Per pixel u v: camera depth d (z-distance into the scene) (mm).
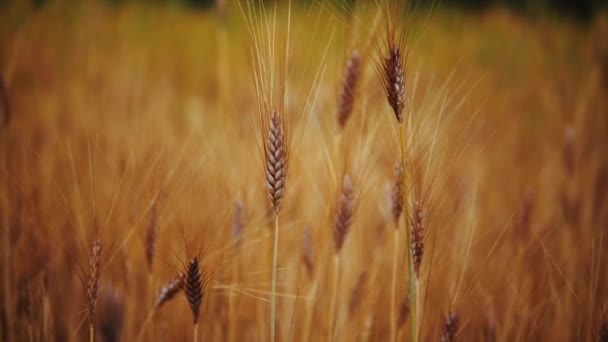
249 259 959
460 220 993
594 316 839
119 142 1180
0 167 980
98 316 886
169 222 916
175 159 957
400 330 840
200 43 2691
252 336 938
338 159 867
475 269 943
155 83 2031
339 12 840
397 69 748
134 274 929
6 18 1918
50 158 1046
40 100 1625
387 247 911
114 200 844
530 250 989
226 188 943
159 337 903
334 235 839
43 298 880
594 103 1711
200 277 785
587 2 3467
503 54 2654
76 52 2191
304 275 931
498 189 1349
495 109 1930
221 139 1075
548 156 1538
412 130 816
